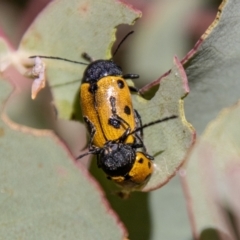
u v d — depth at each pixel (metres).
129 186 0.12
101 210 0.12
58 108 0.13
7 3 0.14
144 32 0.14
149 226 0.13
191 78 0.12
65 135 0.14
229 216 0.13
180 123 0.12
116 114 0.12
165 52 0.14
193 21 0.14
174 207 0.13
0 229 0.12
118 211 0.13
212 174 0.13
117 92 0.12
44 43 0.13
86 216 0.12
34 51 0.13
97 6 0.12
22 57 0.13
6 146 0.12
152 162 0.12
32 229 0.12
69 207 0.12
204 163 0.13
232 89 0.13
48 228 0.12
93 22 0.12
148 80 0.14
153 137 0.12
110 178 0.12
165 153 0.12
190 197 0.13
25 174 0.12
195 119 0.13
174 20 0.14
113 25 0.12
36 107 0.14
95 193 0.12
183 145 0.12
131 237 0.13
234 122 0.12
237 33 0.12
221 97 0.13
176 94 0.12
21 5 0.14
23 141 0.12
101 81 0.12
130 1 0.14
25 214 0.12
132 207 0.13
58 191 0.12
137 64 0.14
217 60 0.12
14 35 0.14
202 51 0.12
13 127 0.12
